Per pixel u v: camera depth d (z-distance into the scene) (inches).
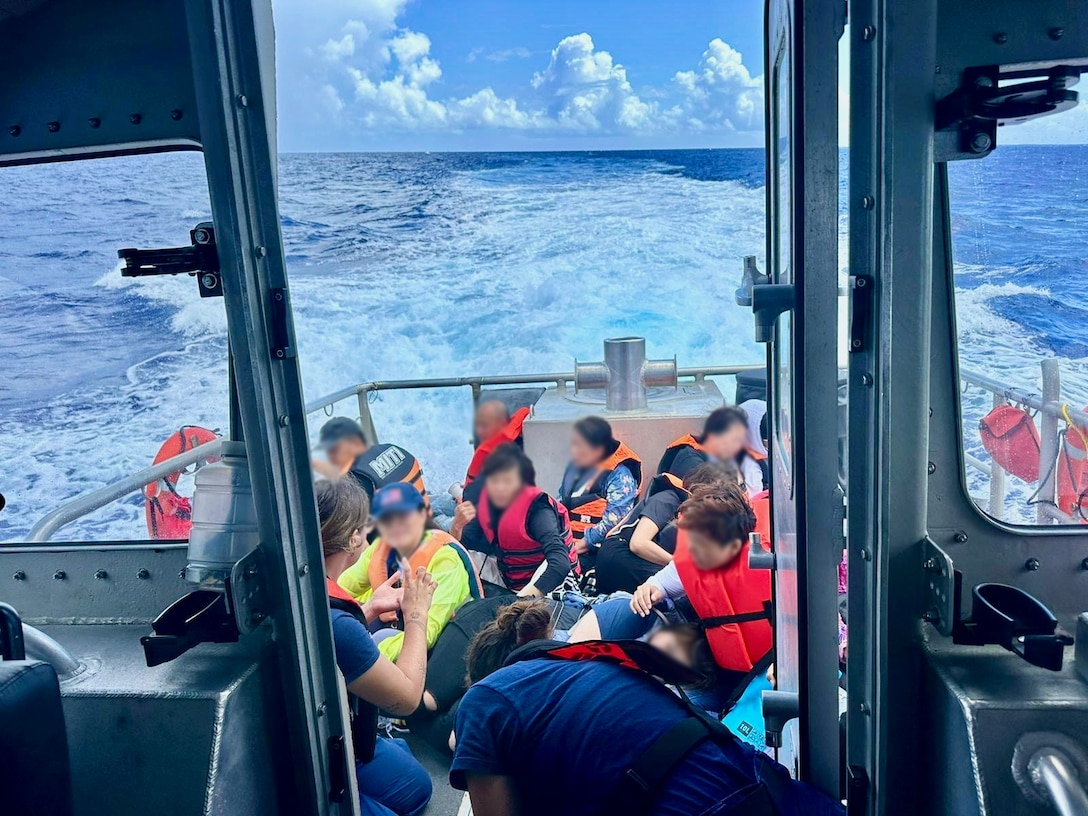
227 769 54.9
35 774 43.9
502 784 68.7
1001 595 52.5
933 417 58.3
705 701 105.2
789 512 70.7
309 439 57.6
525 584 161.2
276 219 53.5
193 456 65.0
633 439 187.2
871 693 53.6
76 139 61.1
